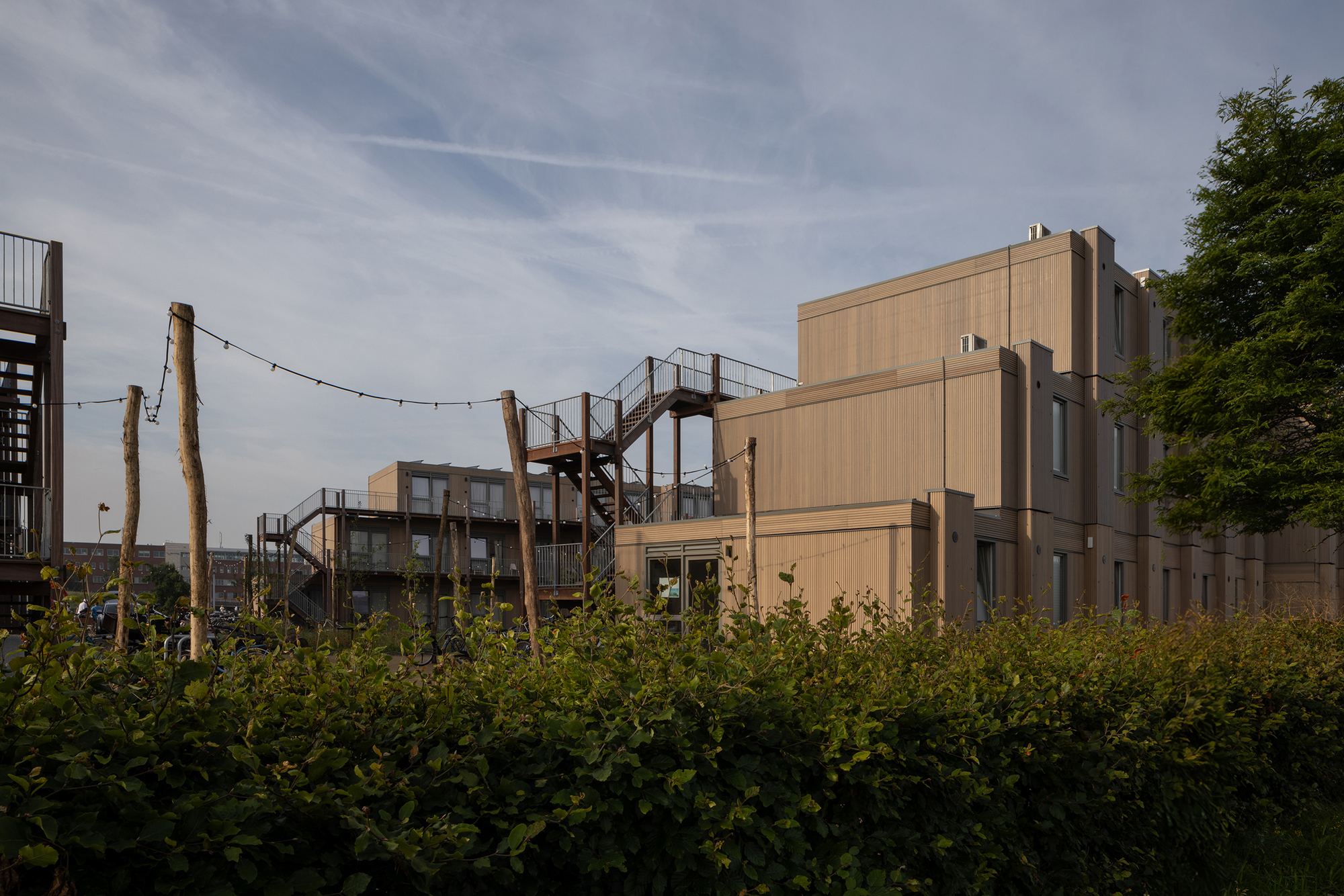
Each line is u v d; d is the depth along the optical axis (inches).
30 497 527.5
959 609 534.0
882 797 129.3
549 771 102.2
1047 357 655.1
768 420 782.5
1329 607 388.5
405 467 1615.4
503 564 1477.6
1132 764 179.0
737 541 629.3
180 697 85.3
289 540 1224.8
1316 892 195.6
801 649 152.9
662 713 106.9
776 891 114.5
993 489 613.0
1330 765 269.3
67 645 82.7
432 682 111.3
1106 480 720.3
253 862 78.8
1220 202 550.0
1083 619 261.1
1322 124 521.3
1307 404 510.3
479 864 87.2
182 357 313.9
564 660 123.4
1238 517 574.2
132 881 73.6
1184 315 578.2
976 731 149.7
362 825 80.9
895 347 816.9
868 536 548.4
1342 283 493.4
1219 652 252.8
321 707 95.9
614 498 888.3
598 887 103.4
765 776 120.0
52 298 505.0
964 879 138.1
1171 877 191.9
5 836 64.7
